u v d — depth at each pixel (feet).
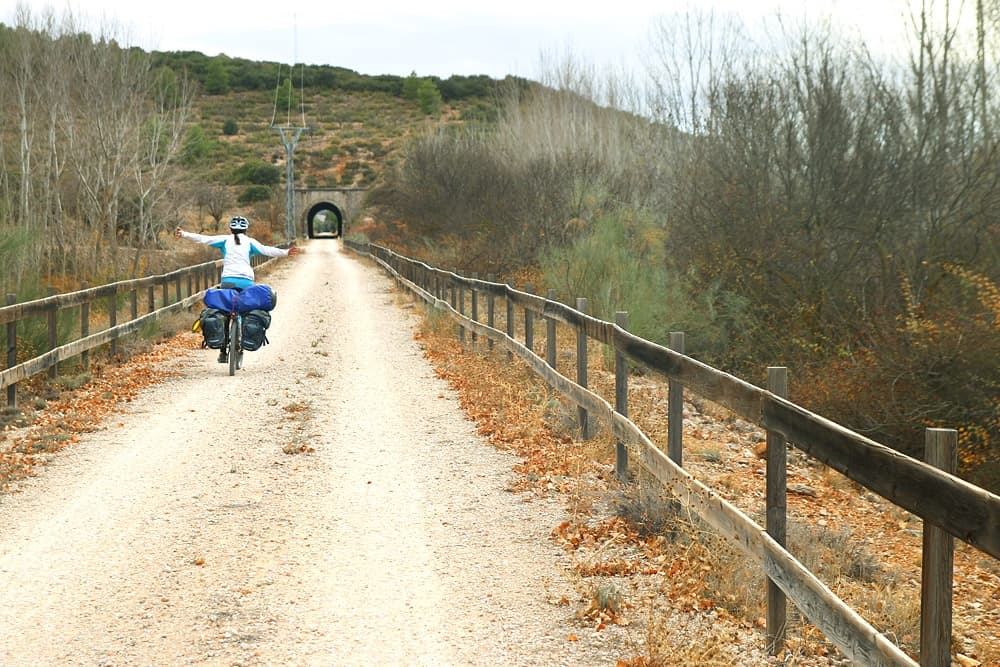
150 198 106.22
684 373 19.35
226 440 29.94
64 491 24.04
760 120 50.57
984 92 43.50
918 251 42.14
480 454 28.22
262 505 22.95
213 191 287.48
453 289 61.26
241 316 43.45
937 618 10.57
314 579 18.02
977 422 32.94
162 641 15.16
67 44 93.91
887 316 38.32
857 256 45.34
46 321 40.86
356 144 470.39
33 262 61.16
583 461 26.35
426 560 19.12
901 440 34.86
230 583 17.74
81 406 34.68
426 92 566.36
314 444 29.55
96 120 91.56
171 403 36.19
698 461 30.66
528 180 92.17
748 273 48.03
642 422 33.01
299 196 351.05
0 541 20.20
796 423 13.98
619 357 24.54
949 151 43.75
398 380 42.04
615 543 19.90
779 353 45.83
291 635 15.44
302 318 70.44
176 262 105.50
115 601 16.85
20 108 87.97
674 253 57.47
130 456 27.76
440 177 123.03
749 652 14.88
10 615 16.24
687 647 14.53
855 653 12.07
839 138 46.47
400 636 15.44
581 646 15.07
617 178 91.35
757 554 15.46
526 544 20.12
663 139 82.33
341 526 21.36
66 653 14.71
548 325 34.14
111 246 88.28
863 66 47.75
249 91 600.39
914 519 28.17
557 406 33.35
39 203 87.10
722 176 51.01
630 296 52.90
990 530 9.30
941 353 33.22
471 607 16.69
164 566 18.65
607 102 114.01
